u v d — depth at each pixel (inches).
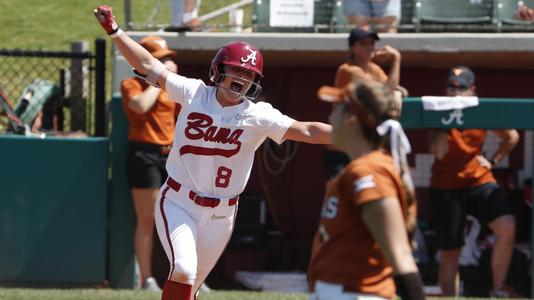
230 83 770.2
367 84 490.9
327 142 776.3
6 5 2529.5
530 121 1173.7
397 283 466.3
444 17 1451.8
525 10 1433.3
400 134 490.3
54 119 1467.8
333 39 1368.1
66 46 2292.1
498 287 1200.8
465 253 1261.1
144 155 1213.7
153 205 1223.5
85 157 1269.7
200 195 789.2
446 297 1146.7
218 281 1416.1
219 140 777.6
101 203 1272.1
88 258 1277.1
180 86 786.8
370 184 473.7
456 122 1179.9
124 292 1113.4
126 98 1196.5
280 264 1421.0
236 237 1349.7
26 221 1275.8
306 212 1567.4
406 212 491.8
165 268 1391.5
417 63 1520.7
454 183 1190.3
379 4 1416.1
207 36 1385.3
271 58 1481.3
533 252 1190.9
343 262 490.9
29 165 1269.7
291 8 1449.3
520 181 1433.3
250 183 1563.7
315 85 1588.3
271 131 777.6
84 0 2551.7
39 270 1280.8
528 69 1563.7
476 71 1572.3
